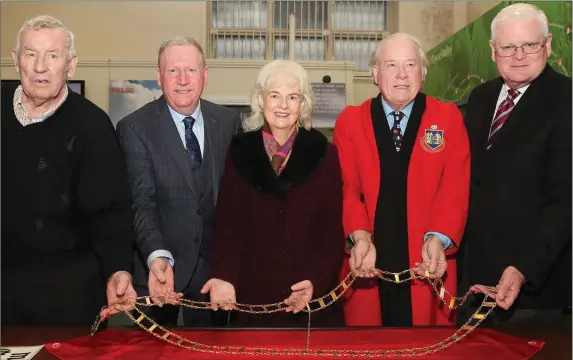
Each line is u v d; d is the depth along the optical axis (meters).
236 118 2.37
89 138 1.94
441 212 2.08
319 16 6.35
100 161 1.94
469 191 2.19
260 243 1.92
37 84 1.84
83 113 1.97
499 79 2.30
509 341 1.54
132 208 2.00
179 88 2.13
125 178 2.00
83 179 1.94
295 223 1.91
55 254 1.96
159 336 1.54
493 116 2.22
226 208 1.93
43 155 1.92
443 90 4.34
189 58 2.14
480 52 3.73
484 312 1.87
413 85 2.09
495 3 5.57
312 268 1.89
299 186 1.91
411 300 2.13
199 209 2.19
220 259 1.90
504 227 2.08
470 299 2.18
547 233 1.97
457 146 2.16
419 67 2.10
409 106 2.19
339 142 2.24
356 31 6.36
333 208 1.94
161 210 2.18
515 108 2.12
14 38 5.45
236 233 1.92
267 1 6.23
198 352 1.46
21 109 1.94
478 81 3.76
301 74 1.95
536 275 1.91
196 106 2.24
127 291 1.84
